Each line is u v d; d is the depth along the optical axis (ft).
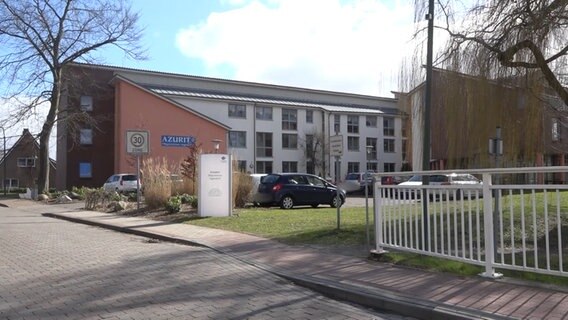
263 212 63.77
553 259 26.94
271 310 21.16
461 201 25.09
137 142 69.21
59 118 132.87
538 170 21.16
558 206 21.16
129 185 116.67
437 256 26.20
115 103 154.81
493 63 37.78
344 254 32.83
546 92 37.52
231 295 23.66
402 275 25.88
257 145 186.09
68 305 21.70
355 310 21.40
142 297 23.12
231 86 195.21
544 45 35.19
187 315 20.22
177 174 78.33
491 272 24.03
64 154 162.91
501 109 38.29
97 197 82.33
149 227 51.62
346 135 203.82
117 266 30.96
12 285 25.50
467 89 39.40
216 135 153.89
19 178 231.71
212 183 59.57
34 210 87.56
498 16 37.27
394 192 29.04
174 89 176.55
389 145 215.51
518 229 32.32
